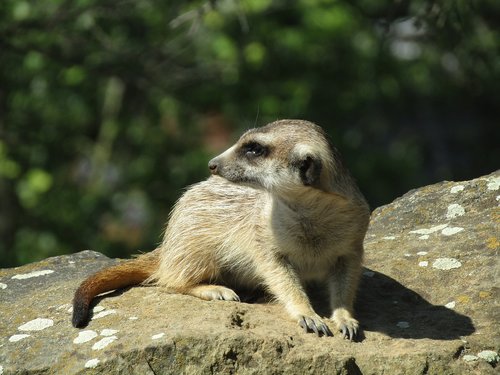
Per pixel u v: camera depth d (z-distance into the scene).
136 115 17.98
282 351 6.34
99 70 15.70
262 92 16.67
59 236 16.45
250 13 15.09
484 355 6.46
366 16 16.80
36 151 16.58
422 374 6.30
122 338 6.48
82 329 6.76
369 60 16.88
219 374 6.22
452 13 11.50
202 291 7.67
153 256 8.05
